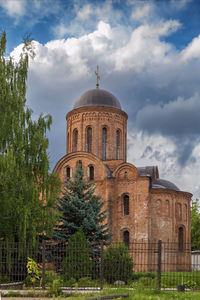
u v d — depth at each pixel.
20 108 23.06
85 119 43.16
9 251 20.41
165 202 38.16
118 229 37.09
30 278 20.50
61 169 40.25
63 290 18.64
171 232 37.78
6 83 22.61
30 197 21.36
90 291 18.20
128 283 21.48
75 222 28.23
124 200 38.16
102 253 19.06
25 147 22.91
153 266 36.03
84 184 30.16
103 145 42.81
